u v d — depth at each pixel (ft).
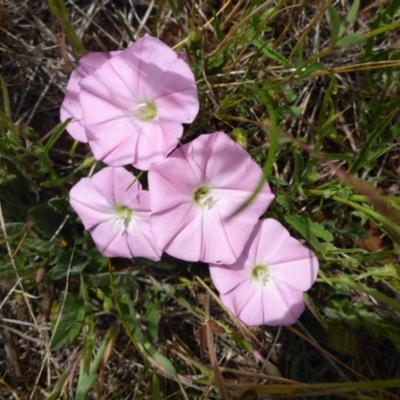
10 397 0.50
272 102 0.42
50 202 0.46
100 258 0.49
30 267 0.47
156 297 0.49
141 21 0.52
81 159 0.51
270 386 0.40
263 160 0.49
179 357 0.50
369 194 0.28
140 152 0.40
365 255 0.46
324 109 0.42
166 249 0.39
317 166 0.51
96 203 0.42
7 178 0.45
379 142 0.51
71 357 0.49
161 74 0.38
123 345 0.50
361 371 0.51
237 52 0.48
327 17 0.53
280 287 0.41
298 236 0.49
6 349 0.50
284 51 0.53
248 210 0.40
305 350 0.50
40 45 0.51
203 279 0.49
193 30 0.41
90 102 0.40
